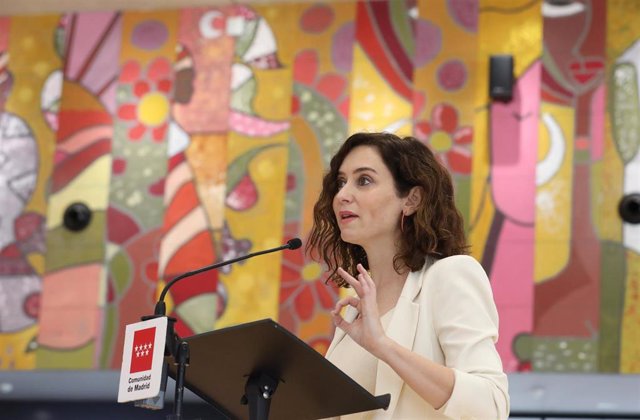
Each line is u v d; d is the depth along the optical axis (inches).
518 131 553.6
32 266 589.0
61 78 612.4
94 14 617.9
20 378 581.0
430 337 177.6
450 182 196.5
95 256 583.8
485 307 177.9
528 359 523.8
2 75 617.6
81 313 577.6
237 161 582.2
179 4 607.8
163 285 573.0
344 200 190.7
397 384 175.3
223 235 573.6
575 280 530.9
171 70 602.5
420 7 580.7
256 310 558.6
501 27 569.0
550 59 560.4
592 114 550.6
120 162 594.6
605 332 522.9
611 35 559.2
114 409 583.5
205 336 160.7
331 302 551.8
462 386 163.3
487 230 543.2
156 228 581.6
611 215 536.7
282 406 177.3
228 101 591.5
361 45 582.6
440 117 563.2
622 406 525.3
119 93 605.0
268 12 598.9
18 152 606.2
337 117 576.4
